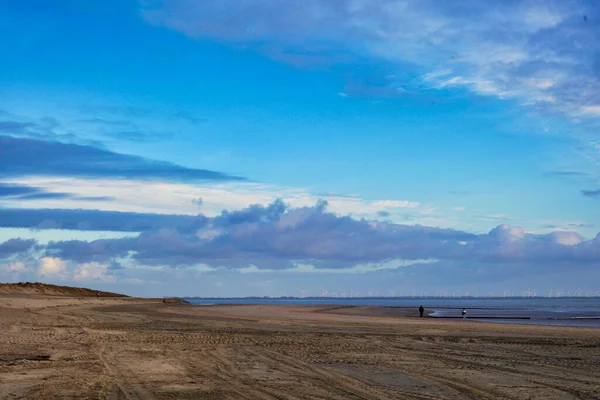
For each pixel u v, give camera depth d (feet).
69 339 79.92
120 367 53.52
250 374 50.29
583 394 42.19
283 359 61.16
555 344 81.61
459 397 40.68
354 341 83.41
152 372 50.67
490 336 94.79
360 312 246.88
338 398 39.81
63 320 125.70
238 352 67.41
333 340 84.48
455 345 79.20
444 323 137.39
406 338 89.71
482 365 58.13
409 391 42.73
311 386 44.45
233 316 163.02
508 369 55.26
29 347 69.26
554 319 197.98
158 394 40.50
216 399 39.11
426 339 88.22
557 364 59.41
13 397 38.75
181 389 42.55
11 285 465.47
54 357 60.34
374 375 50.39
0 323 106.73
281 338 86.84
